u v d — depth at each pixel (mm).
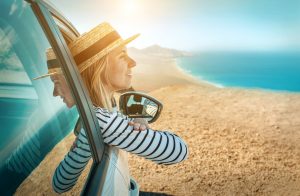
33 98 1060
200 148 4594
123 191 1524
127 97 1884
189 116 6125
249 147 4609
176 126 5566
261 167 3975
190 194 3379
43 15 1130
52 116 1207
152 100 1864
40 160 1006
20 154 898
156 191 3447
